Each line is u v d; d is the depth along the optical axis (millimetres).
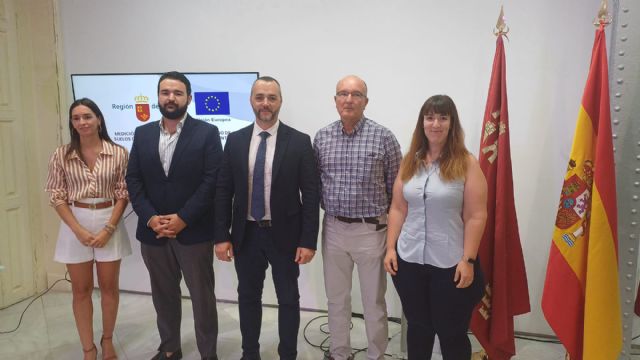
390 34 2590
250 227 2029
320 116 2756
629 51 1738
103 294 2256
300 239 2045
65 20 3072
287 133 2029
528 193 2490
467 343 1764
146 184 2107
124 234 2307
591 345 1764
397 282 1829
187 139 2064
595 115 1817
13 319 2824
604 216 1727
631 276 1830
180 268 2234
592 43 2311
